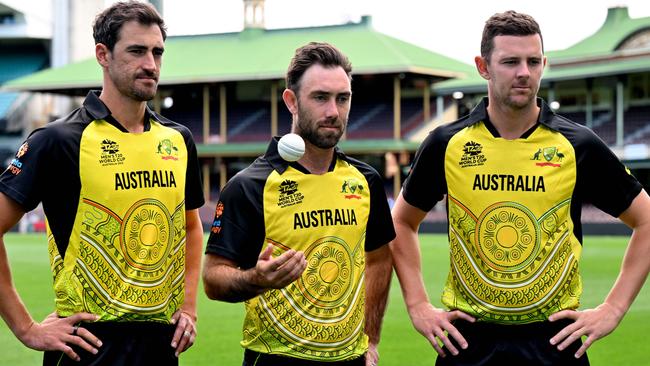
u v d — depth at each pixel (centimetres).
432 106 4138
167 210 400
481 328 409
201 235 436
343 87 377
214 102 4450
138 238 392
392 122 4094
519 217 404
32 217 4006
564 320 404
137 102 396
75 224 387
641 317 1014
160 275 396
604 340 866
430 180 425
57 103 4884
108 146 391
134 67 386
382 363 767
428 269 1712
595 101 3791
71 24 4888
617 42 3678
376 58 3888
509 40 388
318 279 388
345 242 393
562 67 3612
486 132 412
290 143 378
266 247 368
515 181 405
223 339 892
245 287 358
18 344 845
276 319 387
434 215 3409
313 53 379
